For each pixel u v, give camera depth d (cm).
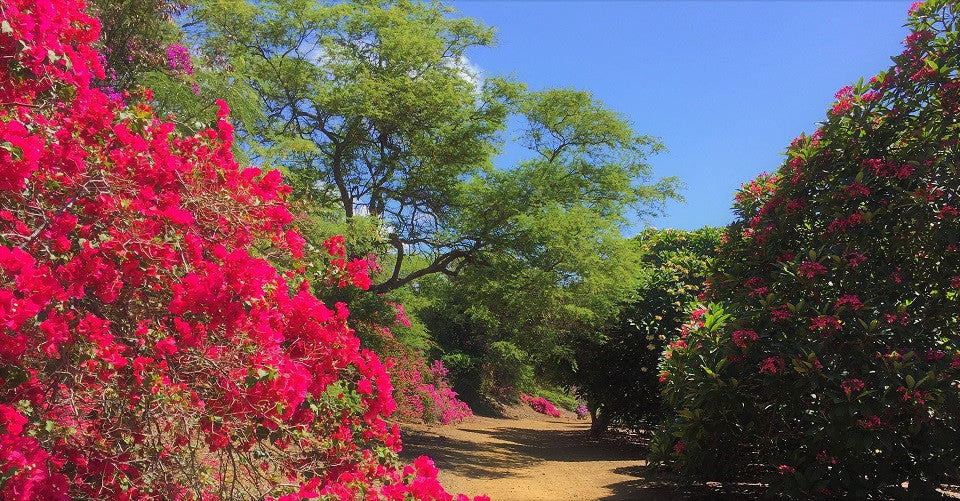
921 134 547
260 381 270
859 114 576
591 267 1318
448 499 317
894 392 480
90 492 269
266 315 281
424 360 1603
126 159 288
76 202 272
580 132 1977
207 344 281
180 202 319
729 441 616
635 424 1438
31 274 218
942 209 506
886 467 507
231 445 293
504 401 2647
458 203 1522
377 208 1619
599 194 1919
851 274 542
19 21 245
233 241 338
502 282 1401
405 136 1563
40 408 259
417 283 1986
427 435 1362
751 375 551
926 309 532
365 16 1592
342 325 339
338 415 333
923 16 568
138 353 275
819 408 520
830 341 520
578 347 1512
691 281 1267
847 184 555
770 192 658
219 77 763
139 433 278
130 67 725
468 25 1806
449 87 1483
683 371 641
